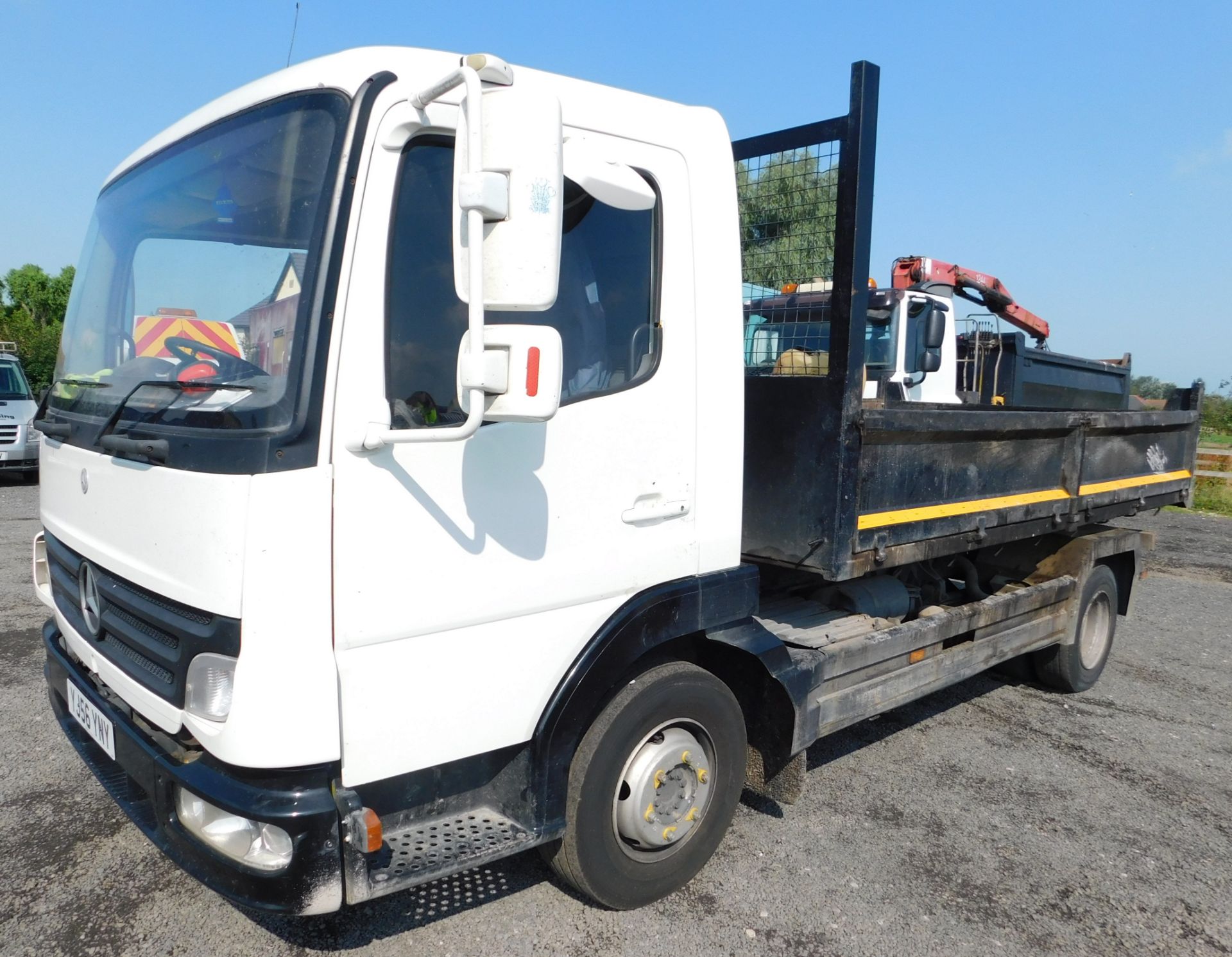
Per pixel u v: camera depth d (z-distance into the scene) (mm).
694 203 2936
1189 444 6531
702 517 3016
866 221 3193
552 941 2904
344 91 2229
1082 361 8039
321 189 2176
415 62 2307
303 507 2100
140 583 2426
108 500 2613
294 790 2189
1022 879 3488
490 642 2479
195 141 2699
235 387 2229
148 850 3324
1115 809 4152
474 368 2010
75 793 3734
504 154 1980
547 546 2574
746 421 3490
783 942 2982
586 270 2648
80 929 2848
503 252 1989
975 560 5438
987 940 3070
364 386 2168
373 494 2205
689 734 3121
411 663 2320
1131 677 6281
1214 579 9953
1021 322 9398
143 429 2396
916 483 3703
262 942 2826
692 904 3170
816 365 3605
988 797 4215
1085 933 3154
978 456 4105
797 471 3346
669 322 2863
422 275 2295
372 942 2854
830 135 3293
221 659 2172
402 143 2230
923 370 6875
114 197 3180
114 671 2629
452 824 2605
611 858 2902
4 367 13375
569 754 2689
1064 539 5477
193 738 2395
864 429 3260
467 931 2938
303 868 2156
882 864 3533
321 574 2139
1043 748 4859
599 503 2701
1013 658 5207
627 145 2748
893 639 3871
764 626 3771
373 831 2184
